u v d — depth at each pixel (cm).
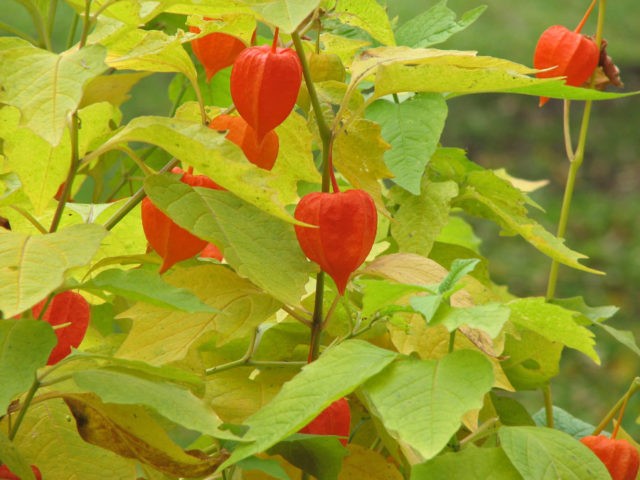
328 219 101
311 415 95
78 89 93
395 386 98
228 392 113
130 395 97
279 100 100
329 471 105
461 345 114
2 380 96
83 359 105
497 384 112
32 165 102
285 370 115
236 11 101
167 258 104
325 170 105
